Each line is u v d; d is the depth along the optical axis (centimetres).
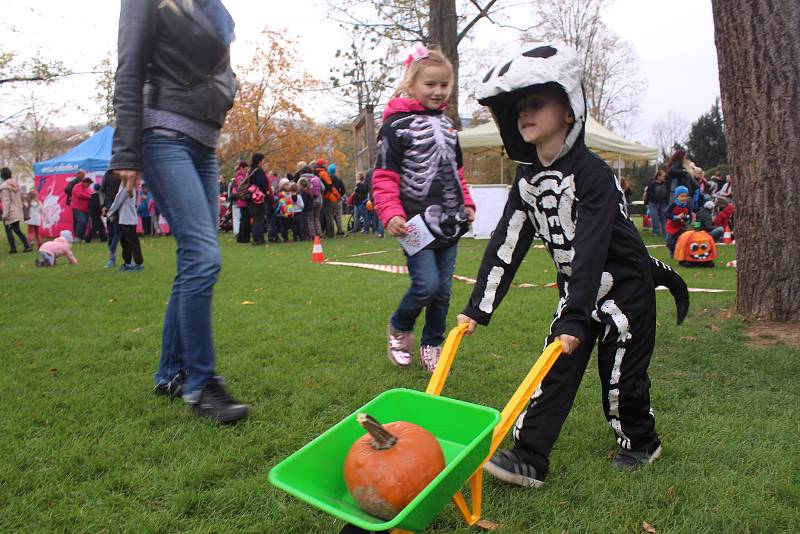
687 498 217
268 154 3341
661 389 334
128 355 406
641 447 243
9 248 1446
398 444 163
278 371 365
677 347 417
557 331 205
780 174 454
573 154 217
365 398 321
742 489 221
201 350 292
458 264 962
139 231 1744
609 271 225
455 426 194
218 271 295
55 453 251
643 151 1550
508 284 238
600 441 266
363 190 1748
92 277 838
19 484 225
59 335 467
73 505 212
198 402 290
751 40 448
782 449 256
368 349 420
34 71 1345
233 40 300
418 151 346
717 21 468
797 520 200
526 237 239
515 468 221
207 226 293
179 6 278
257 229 1398
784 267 463
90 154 1773
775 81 447
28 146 4494
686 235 956
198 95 290
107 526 201
